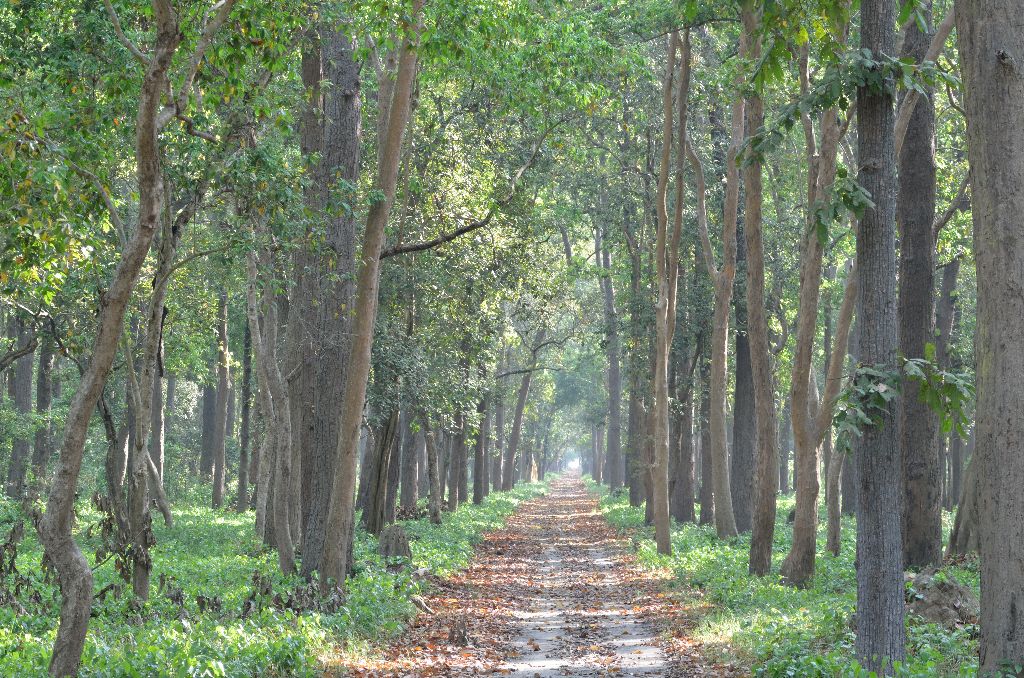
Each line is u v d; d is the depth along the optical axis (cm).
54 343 1633
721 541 2842
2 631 1080
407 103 1547
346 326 1764
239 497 3872
